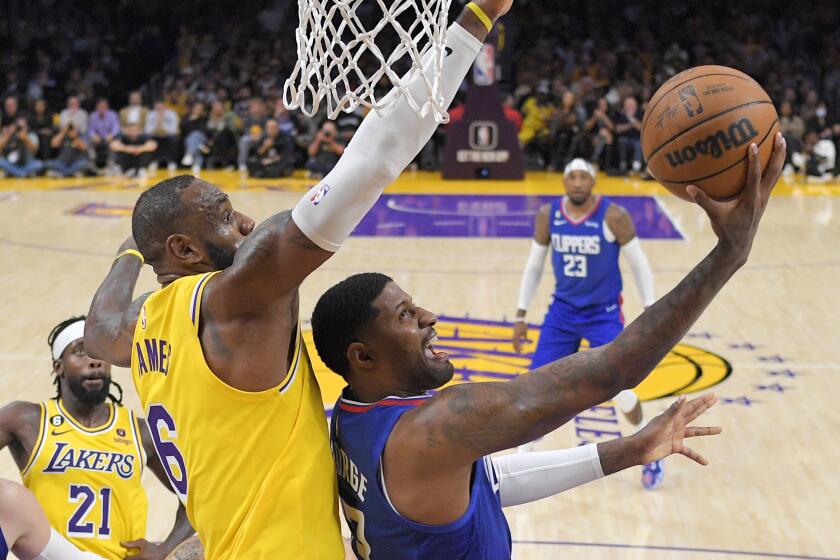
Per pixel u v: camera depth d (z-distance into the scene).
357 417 2.07
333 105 1.80
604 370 1.86
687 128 1.87
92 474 3.66
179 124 17.09
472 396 1.91
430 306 8.45
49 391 6.51
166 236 2.15
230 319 1.91
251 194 14.36
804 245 11.14
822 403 6.39
